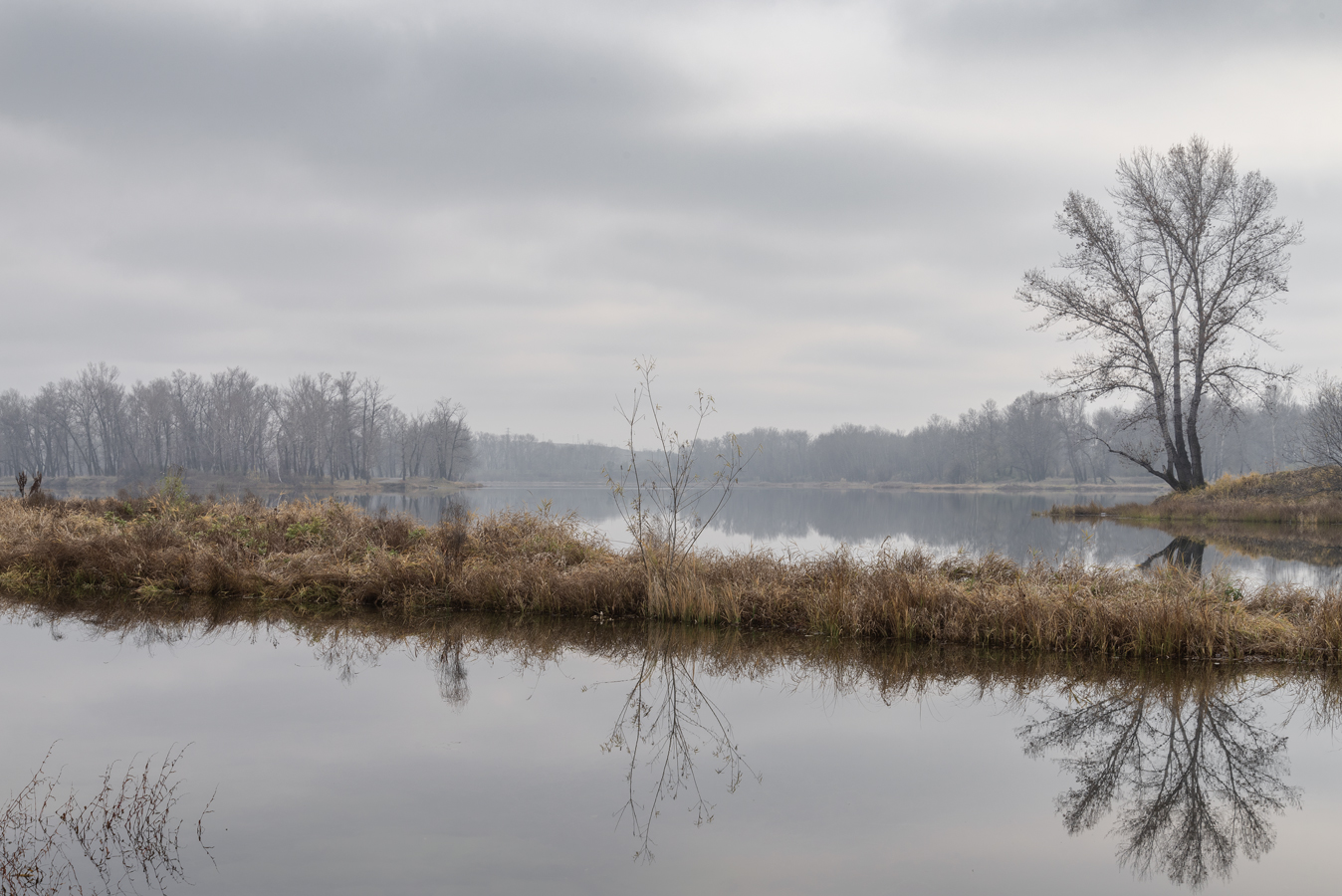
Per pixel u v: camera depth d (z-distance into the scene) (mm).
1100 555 17688
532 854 4316
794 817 4863
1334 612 9094
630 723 6656
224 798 5000
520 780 5395
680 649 9250
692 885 3980
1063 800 5223
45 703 6895
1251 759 6039
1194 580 10891
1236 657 8836
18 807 4824
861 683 7992
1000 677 8219
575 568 11758
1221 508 29438
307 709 6840
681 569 11102
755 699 7434
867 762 5875
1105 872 4254
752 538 21281
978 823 4840
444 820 4723
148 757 5695
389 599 11391
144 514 16344
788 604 10469
